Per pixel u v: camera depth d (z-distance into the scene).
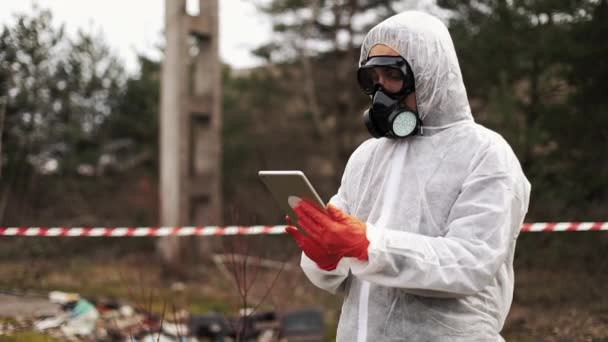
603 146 6.52
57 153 10.31
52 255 8.38
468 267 1.77
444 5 8.54
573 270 5.71
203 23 9.05
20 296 5.72
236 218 4.98
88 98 10.76
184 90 8.68
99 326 4.88
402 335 1.92
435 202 1.92
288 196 1.84
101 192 11.37
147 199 11.76
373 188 2.11
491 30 7.13
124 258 9.02
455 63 2.05
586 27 6.52
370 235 1.78
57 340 4.35
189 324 4.99
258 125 14.23
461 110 2.05
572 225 4.51
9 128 8.16
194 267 8.18
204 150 9.16
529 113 6.98
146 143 12.72
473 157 1.92
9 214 8.80
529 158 6.56
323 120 14.01
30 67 7.76
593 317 4.18
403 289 1.91
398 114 2.01
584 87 6.68
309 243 1.89
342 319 2.10
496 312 1.97
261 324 4.95
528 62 7.07
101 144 11.70
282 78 14.09
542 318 4.33
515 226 1.88
